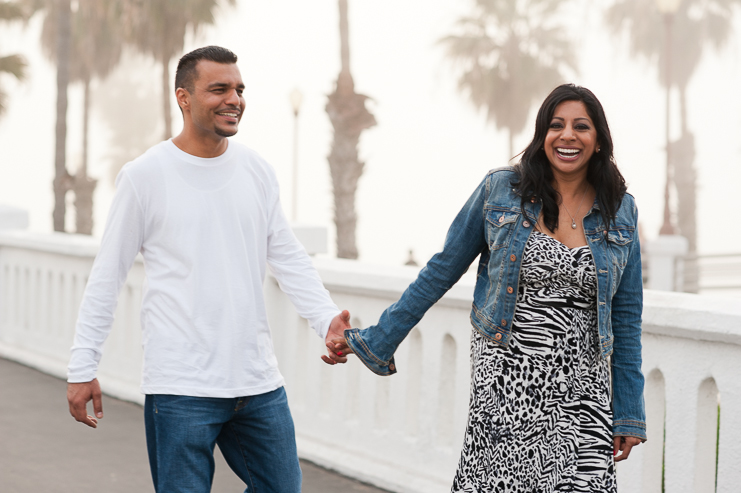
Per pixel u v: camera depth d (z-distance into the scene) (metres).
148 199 2.70
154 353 2.70
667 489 3.40
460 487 2.64
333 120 20.16
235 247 2.75
